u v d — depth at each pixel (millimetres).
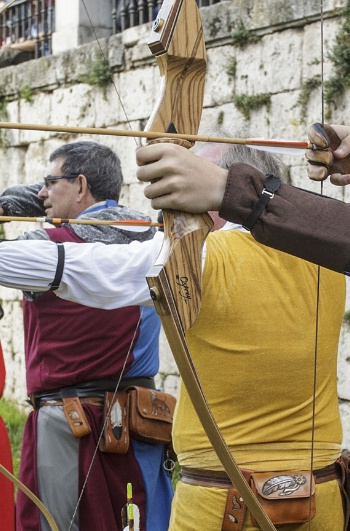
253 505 1890
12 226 7852
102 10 7293
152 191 1685
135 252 2424
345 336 4977
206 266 2193
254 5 5566
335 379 2404
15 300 7926
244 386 2232
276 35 5473
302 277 2277
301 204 1711
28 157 7871
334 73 5062
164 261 1729
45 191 3477
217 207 1703
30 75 7719
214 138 1771
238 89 5750
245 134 2541
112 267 2395
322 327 2307
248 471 2221
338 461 2355
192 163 1683
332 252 1699
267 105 5555
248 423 2250
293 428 2266
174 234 1759
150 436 3176
